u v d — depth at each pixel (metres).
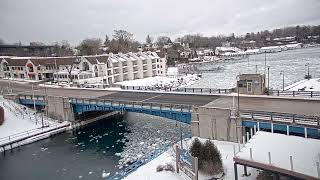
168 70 157.12
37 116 73.19
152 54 139.12
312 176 25.22
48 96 72.62
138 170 39.09
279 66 153.25
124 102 61.34
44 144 59.09
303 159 28.05
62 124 67.69
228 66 180.88
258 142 32.53
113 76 119.56
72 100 69.19
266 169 27.84
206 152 35.50
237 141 46.12
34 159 51.81
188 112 52.53
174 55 199.62
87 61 113.38
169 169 37.25
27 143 59.44
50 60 125.75
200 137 49.59
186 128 60.91
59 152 54.28
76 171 45.66
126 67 125.75
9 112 71.69
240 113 46.47
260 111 46.03
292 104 49.97
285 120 42.69
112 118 75.19
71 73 111.38
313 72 120.50
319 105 48.41
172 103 57.53
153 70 136.75
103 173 43.94
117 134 62.16
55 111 71.56
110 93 75.38
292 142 31.80
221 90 65.69
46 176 44.81
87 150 54.28
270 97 55.25
